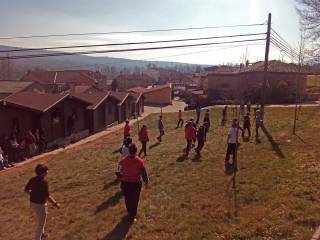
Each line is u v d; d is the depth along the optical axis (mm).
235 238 8883
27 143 28594
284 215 9867
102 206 12625
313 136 22375
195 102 66875
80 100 38156
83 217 11711
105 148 28031
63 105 35062
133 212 10695
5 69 112312
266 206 10758
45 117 31859
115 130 44625
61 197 14469
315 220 9289
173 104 92125
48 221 11727
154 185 14383
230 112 45312
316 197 11102
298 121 31000
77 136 37969
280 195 11570
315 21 40469
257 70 58281
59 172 19922
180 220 10414
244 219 9906
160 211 11312
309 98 57156
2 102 27625
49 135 32594
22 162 26656
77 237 10141
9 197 15953
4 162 25125
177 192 13133
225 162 17375
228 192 12477
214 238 8977
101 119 45344
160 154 21750
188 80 142000
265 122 32250
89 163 21734
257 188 12586
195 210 11078
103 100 44625
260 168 15414
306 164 15125
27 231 11273
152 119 52156
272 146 20219
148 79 152500
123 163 10477
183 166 17453
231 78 64188
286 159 16562
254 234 8992
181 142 26234
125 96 55406
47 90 68625
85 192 14797
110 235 9977
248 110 40688
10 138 27828
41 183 9305
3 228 11805
